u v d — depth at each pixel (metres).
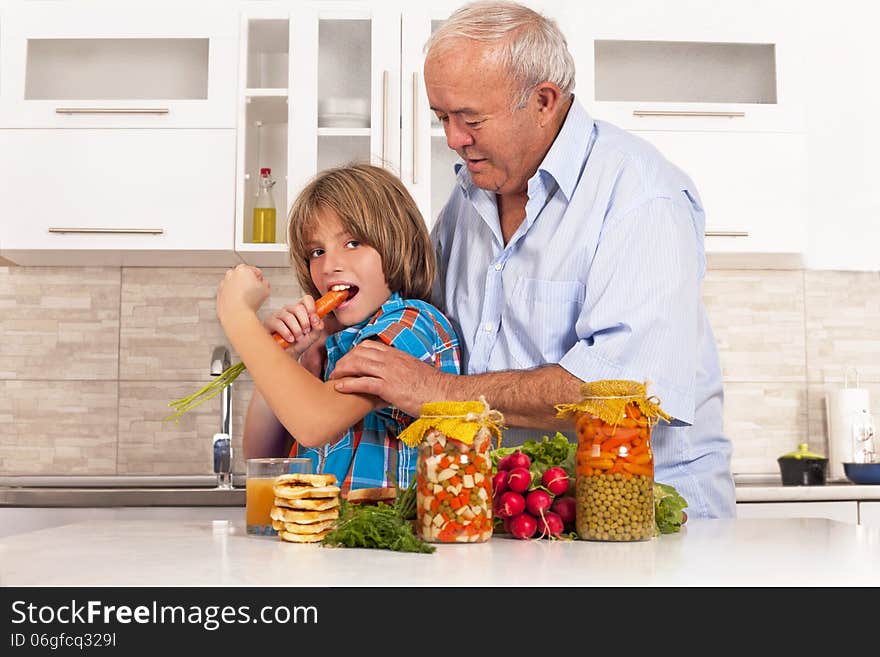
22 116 2.92
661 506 1.16
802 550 1.01
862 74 3.12
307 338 1.49
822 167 3.09
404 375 1.35
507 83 1.45
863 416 3.07
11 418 3.17
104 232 2.89
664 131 2.94
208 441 3.18
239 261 3.10
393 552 1.01
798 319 3.27
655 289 1.42
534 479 1.17
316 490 1.10
